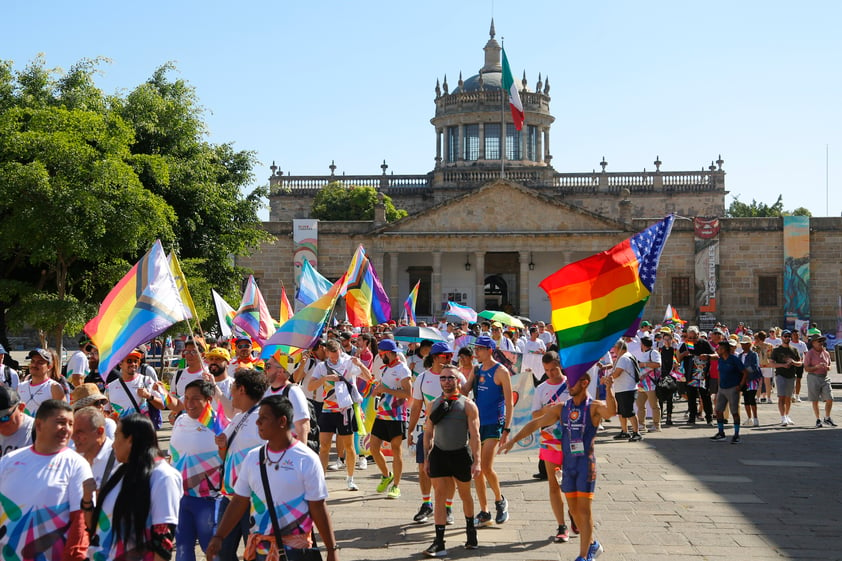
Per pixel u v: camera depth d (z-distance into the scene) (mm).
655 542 12906
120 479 8391
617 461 20438
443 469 12328
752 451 21969
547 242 72625
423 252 74125
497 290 80062
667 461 20406
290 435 8406
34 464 8445
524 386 14766
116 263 35781
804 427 26891
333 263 73750
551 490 12922
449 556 12195
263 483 8258
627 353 24062
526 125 95500
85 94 38250
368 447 19766
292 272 73938
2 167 30750
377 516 14727
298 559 8188
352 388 17125
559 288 12547
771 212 126438
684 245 72250
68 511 8438
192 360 14469
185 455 10414
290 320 15461
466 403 12516
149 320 12891
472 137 95500
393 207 84688
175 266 14875
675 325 43188
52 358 14477
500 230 73188
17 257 35406
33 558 8281
